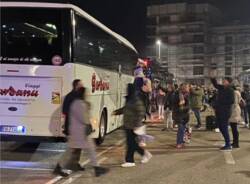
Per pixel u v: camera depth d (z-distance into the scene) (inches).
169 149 525.7
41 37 434.9
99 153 486.0
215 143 583.5
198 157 463.2
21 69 434.0
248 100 812.6
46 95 434.3
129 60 794.2
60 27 434.3
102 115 553.3
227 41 4074.8
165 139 633.6
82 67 458.3
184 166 407.2
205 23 4165.8
